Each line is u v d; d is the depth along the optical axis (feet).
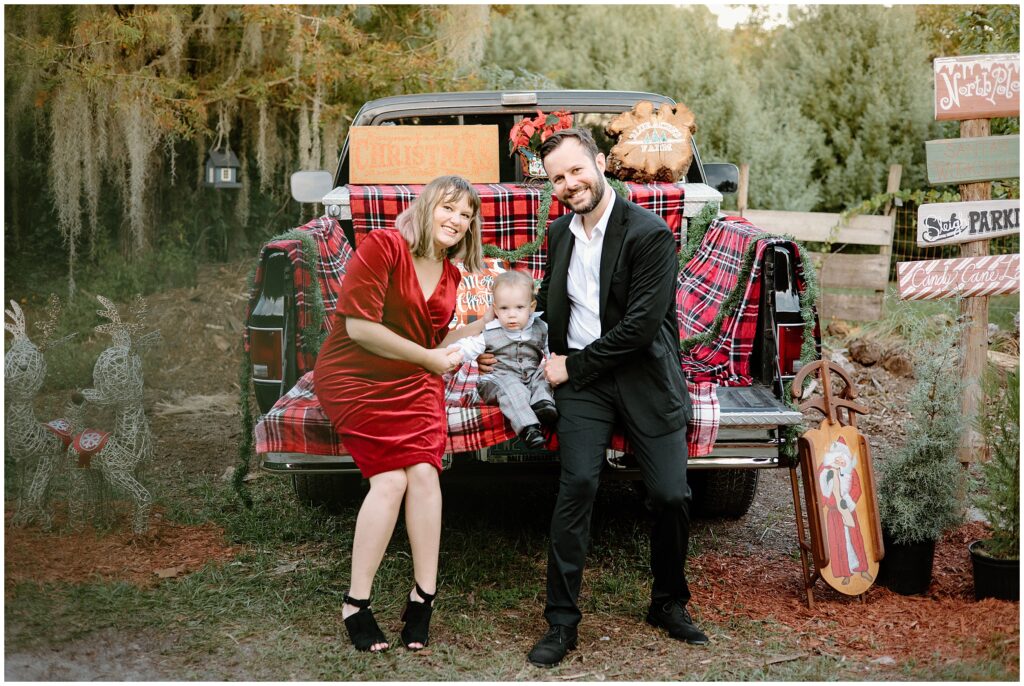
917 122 31.42
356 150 13.30
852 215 27.14
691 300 12.59
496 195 12.80
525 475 10.82
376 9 26.63
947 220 14.73
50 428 12.16
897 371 21.17
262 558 11.68
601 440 9.68
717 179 16.60
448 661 9.23
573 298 10.10
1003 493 10.88
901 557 10.94
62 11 23.45
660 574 9.77
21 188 27.50
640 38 33.14
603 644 9.63
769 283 11.30
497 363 10.61
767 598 10.82
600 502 14.14
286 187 28.86
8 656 9.14
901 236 30.40
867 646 9.60
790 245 11.18
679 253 13.01
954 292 14.53
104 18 22.65
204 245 28.68
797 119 32.22
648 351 9.55
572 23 34.27
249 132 27.63
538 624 10.12
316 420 10.07
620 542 12.46
